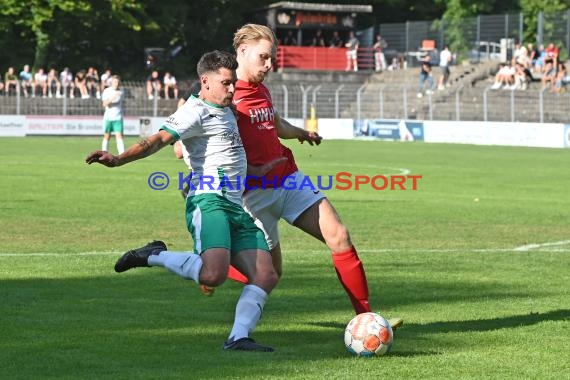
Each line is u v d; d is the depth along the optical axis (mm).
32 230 24344
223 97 12453
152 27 102500
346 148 69188
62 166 46781
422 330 13773
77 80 86438
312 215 13344
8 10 95500
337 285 17391
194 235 12516
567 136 71312
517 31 98438
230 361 11727
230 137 12602
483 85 89688
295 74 100375
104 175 42156
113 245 22109
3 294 15977
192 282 17328
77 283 17125
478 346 12758
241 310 12406
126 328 13586
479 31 100312
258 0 112625
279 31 105688
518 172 47594
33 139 76438
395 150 66750
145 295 16109
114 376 11016
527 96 79500
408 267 19547
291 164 13594
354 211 29844
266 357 11961
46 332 13234
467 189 38344
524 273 19000
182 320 14188
